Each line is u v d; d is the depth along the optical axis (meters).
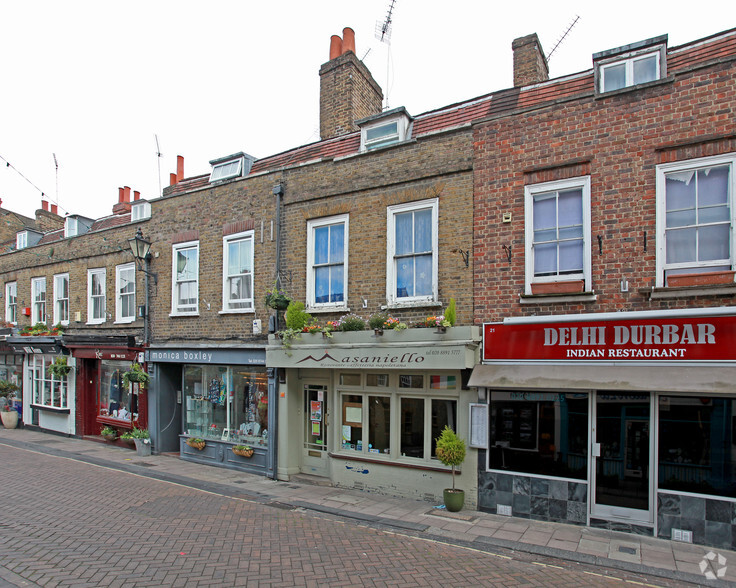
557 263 7.73
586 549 6.29
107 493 8.90
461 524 7.28
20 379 18.30
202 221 12.28
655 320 6.79
